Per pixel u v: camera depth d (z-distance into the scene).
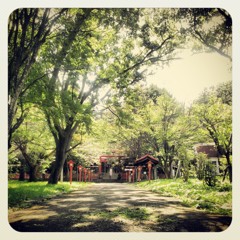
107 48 12.37
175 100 16.16
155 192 12.80
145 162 20.95
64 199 9.88
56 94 11.23
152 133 17.09
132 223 6.22
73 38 10.80
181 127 15.90
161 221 6.31
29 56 8.94
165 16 11.71
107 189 15.05
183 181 13.14
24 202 8.77
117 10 11.46
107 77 12.68
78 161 20.70
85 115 12.48
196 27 11.34
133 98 14.07
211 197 8.61
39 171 17.89
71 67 11.23
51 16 9.81
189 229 5.88
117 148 24.19
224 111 12.50
